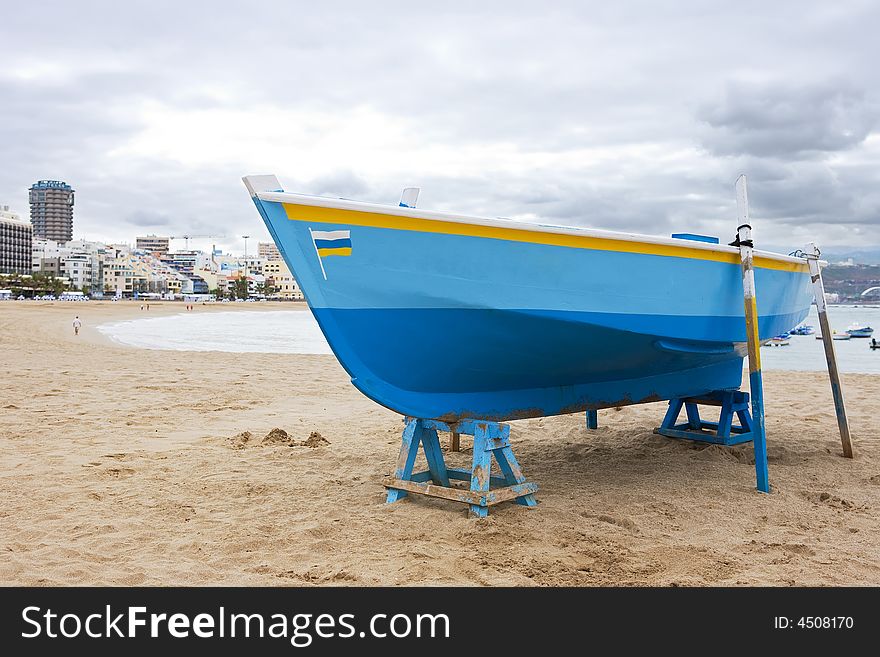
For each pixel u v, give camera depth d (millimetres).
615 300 4797
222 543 3850
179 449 6121
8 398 8836
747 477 5457
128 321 46781
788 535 4102
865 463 5926
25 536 3873
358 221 3979
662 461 5980
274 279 193750
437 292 4219
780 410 8594
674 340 5254
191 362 14922
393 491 4703
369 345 4219
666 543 3934
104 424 7211
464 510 4496
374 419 7871
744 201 5305
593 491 5031
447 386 4664
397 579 3420
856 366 17953
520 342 4617
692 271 5242
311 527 4117
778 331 6742
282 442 6461
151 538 3914
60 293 126750
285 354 17625
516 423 7746
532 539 3980
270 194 3773
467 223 4207
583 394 5410
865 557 3756
